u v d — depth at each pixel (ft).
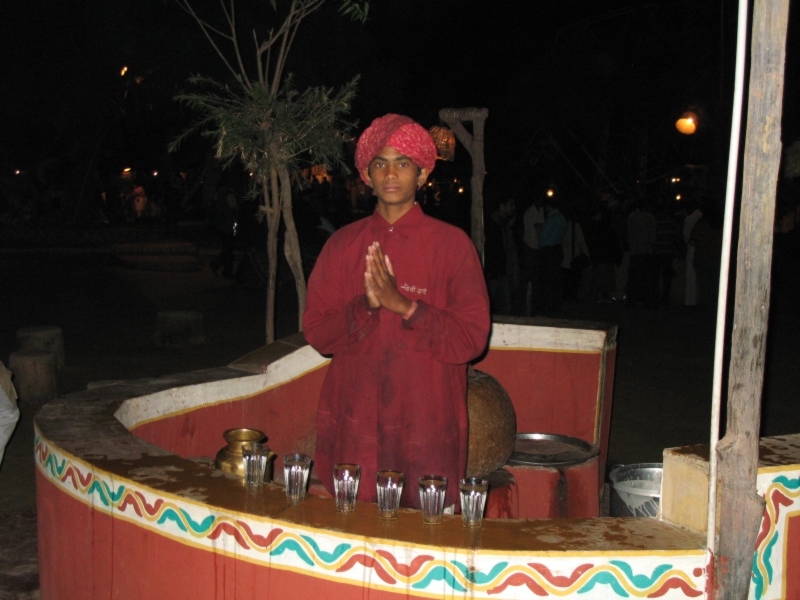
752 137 6.07
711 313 44.78
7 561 13.08
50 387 23.93
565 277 48.19
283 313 41.14
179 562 7.18
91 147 75.56
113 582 7.74
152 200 100.32
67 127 64.80
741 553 6.39
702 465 6.66
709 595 6.38
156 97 45.32
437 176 98.43
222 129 15.97
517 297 39.86
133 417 10.41
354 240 8.69
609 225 49.57
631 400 25.57
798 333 38.68
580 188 90.07
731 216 6.11
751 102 6.03
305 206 48.67
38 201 86.79
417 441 8.44
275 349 13.44
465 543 6.34
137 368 28.48
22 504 15.93
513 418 11.94
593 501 13.12
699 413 24.06
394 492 6.75
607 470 18.74
